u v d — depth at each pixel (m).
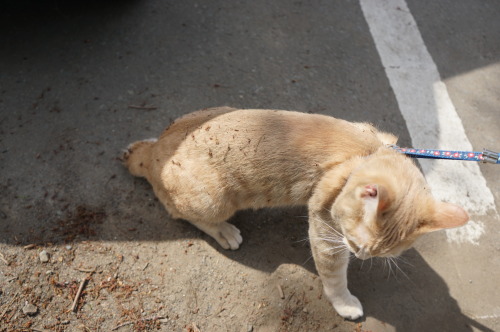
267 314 0.85
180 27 1.19
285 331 0.84
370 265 0.91
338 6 1.28
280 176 0.79
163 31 1.17
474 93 1.14
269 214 0.96
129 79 1.08
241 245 0.92
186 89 1.08
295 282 0.88
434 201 0.69
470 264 0.92
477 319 0.87
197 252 0.90
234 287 0.87
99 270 0.86
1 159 0.95
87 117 1.02
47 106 1.02
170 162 0.84
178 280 0.87
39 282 0.84
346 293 0.85
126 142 1.00
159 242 0.90
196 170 0.82
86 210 0.92
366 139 0.78
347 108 1.09
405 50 1.20
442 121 1.09
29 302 0.82
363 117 1.08
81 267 0.86
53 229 0.89
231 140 0.80
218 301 0.86
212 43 1.16
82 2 1.19
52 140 0.98
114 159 0.98
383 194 0.65
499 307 0.88
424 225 0.68
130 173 0.96
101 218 0.91
